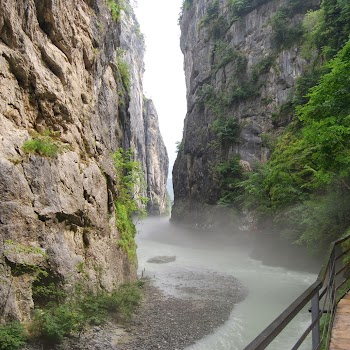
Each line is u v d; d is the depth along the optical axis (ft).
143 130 303.27
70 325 38.27
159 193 321.11
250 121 147.13
